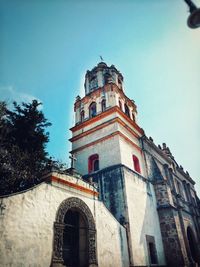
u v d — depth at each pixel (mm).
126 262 14750
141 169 22859
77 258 12641
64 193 12617
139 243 16797
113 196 18391
